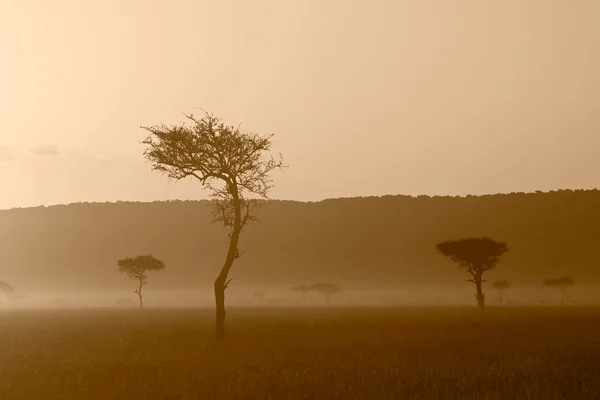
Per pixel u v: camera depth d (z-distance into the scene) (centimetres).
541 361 3912
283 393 2883
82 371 3806
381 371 3494
